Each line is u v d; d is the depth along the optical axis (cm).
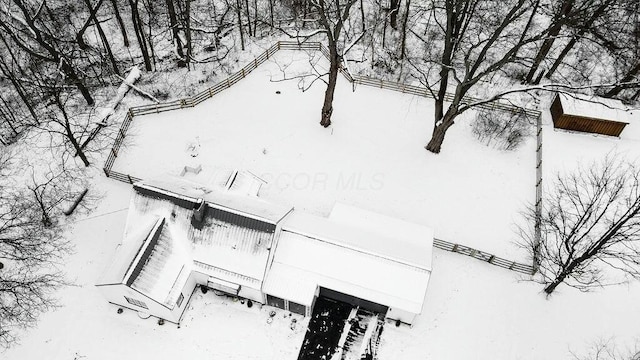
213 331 2994
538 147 3903
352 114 4088
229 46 4597
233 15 4819
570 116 3894
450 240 3412
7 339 2883
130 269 2703
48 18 4719
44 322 2956
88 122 3656
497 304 3166
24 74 4112
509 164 3831
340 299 3120
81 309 3017
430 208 3556
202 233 2927
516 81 4341
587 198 3584
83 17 4788
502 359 2970
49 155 3675
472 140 3962
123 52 4578
